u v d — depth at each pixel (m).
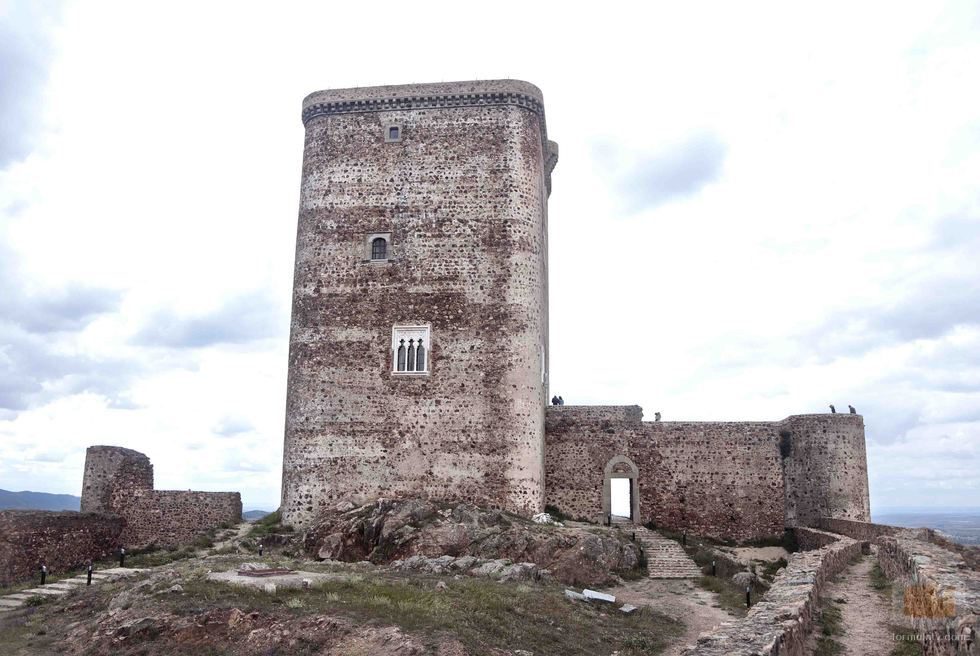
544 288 50.09
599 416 47.94
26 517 36.00
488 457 40.38
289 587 25.94
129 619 23.73
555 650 22.17
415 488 40.31
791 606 17.52
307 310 42.78
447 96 44.25
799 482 46.09
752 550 44.09
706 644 14.12
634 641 23.95
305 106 45.66
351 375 41.75
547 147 53.28
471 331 41.66
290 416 42.25
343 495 40.56
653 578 35.59
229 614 23.28
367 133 44.50
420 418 40.97
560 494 47.22
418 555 35.00
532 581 31.62
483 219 42.84
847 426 46.38
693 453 47.19
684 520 46.53
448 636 21.16
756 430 47.16
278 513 44.22
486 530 36.25
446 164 43.66
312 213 43.97
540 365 43.47
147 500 44.06
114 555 41.97
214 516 43.84
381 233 43.19
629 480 47.53
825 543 38.09
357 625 22.09
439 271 42.41
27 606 28.88
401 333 41.94
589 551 35.19
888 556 26.98
